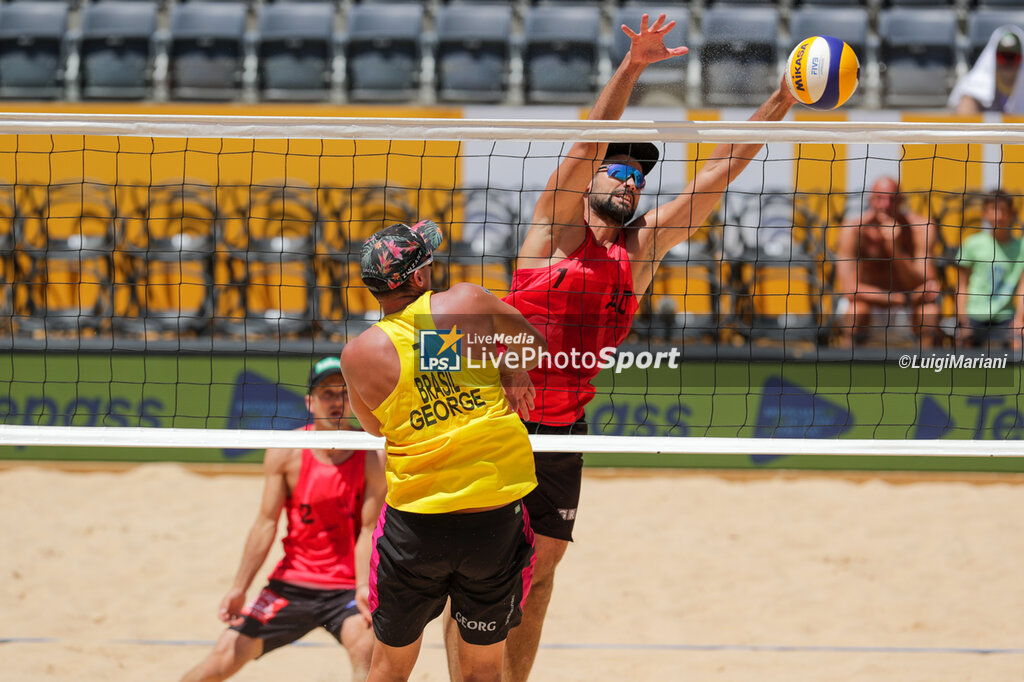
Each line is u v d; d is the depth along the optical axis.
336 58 31.83
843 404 23.80
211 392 24.06
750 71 30.02
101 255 25.05
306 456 12.73
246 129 11.88
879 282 24.42
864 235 24.33
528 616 12.30
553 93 30.95
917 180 25.61
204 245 25.14
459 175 25.78
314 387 12.67
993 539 21.55
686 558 20.69
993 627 17.23
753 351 23.67
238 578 12.57
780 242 24.67
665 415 23.84
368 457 12.77
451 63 31.20
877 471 25.12
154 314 25.06
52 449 25.83
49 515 22.72
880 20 31.73
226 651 12.42
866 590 19.02
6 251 23.95
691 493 24.56
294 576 12.60
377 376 9.62
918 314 24.19
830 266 24.67
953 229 24.98
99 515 22.78
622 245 12.30
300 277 25.20
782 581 19.48
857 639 16.77
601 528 22.39
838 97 11.73
